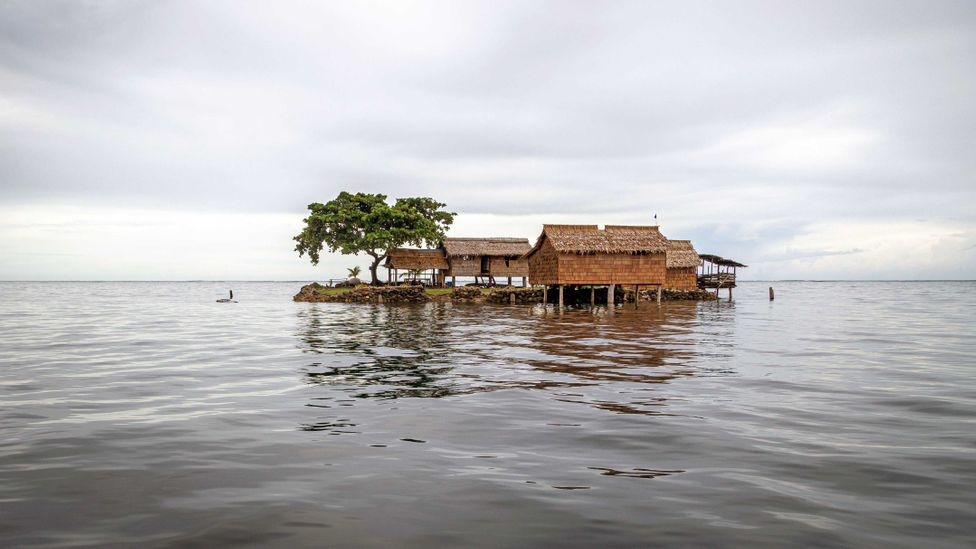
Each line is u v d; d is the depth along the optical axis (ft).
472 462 24.22
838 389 40.47
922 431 28.99
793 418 31.78
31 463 24.30
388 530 17.38
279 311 153.89
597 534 17.04
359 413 33.63
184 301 242.37
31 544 16.49
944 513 18.51
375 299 188.96
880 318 121.60
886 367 50.90
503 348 65.98
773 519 18.04
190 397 38.75
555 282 164.76
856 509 18.85
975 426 30.01
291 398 38.17
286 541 16.67
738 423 30.68
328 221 217.56
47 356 61.16
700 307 169.99
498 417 32.35
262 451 25.98
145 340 78.18
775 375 46.50
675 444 26.73
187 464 24.09
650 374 47.03
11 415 33.47
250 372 49.67
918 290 473.67
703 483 21.40
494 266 228.43
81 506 19.48
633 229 176.14
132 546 16.38
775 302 216.13
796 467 23.26
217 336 83.51
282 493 20.61
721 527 17.48
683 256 218.79
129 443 27.37
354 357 59.00
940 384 42.42
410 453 25.59
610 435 28.35
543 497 20.06
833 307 174.40
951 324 103.86
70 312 153.38
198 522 18.07
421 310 152.25
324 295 204.64
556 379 44.88
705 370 49.08
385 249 219.82
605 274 166.09
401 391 40.37
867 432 28.81
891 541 16.51
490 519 18.17
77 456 25.27
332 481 21.88
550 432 29.04
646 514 18.51
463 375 47.11
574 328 93.91
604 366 51.60
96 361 57.11
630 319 116.16
